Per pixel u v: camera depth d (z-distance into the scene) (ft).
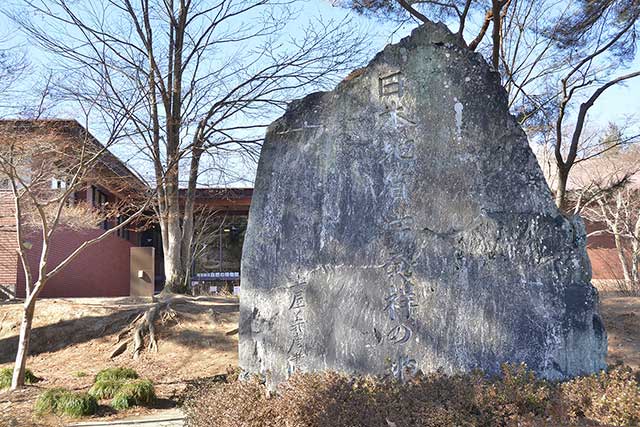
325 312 25.81
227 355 49.70
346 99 27.53
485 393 20.18
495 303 23.45
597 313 23.06
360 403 20.62
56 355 50.98
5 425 33.12
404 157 25.80
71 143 46.03
